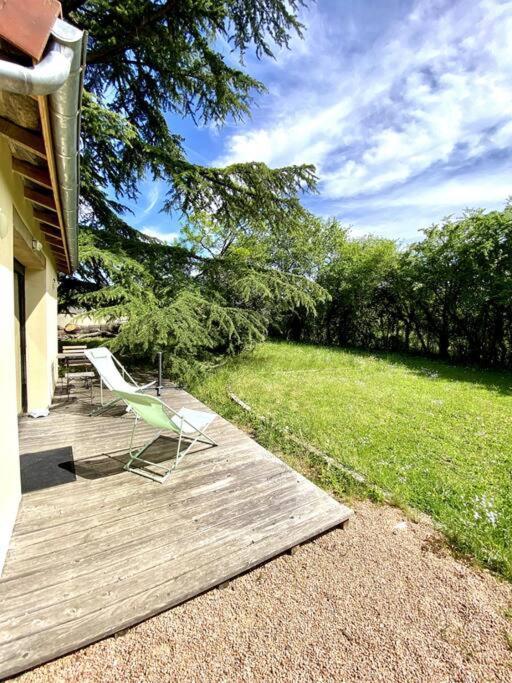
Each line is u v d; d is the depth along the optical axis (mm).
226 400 5938
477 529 2611
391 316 13977
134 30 5988
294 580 2080
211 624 1778
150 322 6223
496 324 10523
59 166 1973
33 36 1062
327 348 13625
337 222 15648
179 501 2650
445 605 1953
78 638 1593
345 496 3041
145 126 7984
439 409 5711
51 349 5254
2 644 1541
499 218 9586
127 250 7488
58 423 4160
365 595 1995
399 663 1636
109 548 2135
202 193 7980
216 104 7488
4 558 1992
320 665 1612
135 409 3186
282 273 9133
